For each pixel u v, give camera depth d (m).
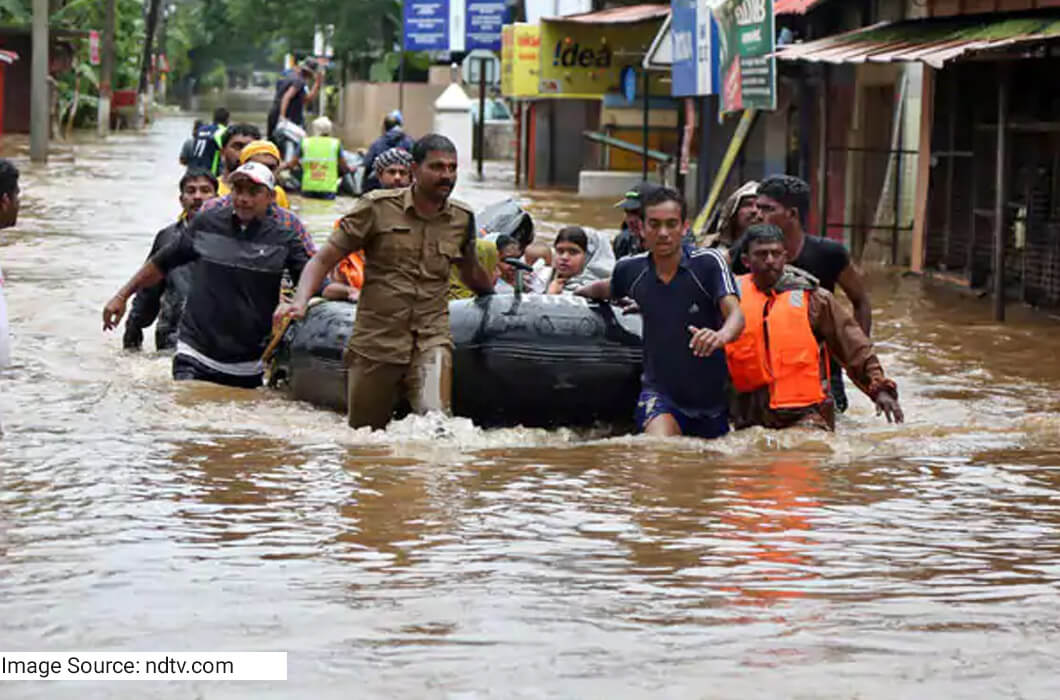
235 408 18.36
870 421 18.69
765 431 16.91
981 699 8.59
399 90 111.31
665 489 13.88
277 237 19.91
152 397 18.70
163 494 13.26
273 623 9.73
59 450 15.17
